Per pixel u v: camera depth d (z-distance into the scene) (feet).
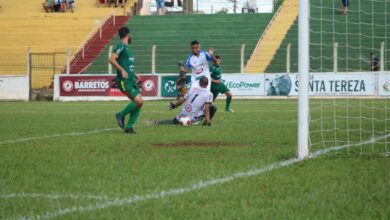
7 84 187.62
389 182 32.48
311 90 156.25
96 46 208.95
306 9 42.24
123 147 50.78
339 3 195.11
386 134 61.41
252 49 197.26
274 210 26.22
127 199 28.68
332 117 90.68
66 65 190.70
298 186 31.55
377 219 24.66
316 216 25.12
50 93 187.11
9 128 73.00
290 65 183.52
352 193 29.63
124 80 62.85
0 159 43.34
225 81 168.96
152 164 40.16
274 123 77.92
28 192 30.83
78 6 238.68
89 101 171.94
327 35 184.75
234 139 57.11
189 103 74.18
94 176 35.45
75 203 27.99
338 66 177.17
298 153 42.98
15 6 242.78
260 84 166.71
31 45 215.92
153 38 211.61
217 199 28.66
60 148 50.42
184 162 41.04
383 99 151.33
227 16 219.00
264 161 41.14
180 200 28.30
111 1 239.71
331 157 42.47
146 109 118.62
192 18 220.84
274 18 207.51
